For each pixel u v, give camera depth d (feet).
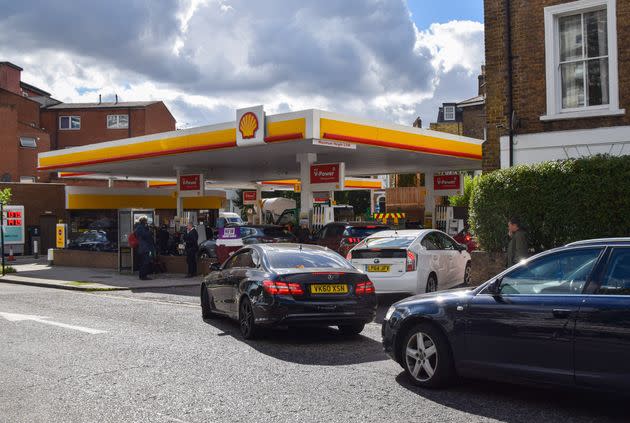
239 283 32.37
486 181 42.24
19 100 170.50
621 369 16.75
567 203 38.06
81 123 187.42
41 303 46.83
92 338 31.22
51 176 162.20
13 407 19.36
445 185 108.58
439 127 177.17
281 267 31.14
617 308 17.02
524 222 40.04
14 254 114.62
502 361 19.33
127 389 21.47
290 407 19.26
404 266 41.34
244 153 81.10
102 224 120.67
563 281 18.65
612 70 41.63
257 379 22.85
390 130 73.05
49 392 21.08
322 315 29.53
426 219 110.01
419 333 21.66
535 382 18.57
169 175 123.65
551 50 44.21
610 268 17.85
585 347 17.43
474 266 42.57
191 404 19.65
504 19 46.37
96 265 83.51
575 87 43.88
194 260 67.82
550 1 44.34
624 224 36.27
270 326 29.66
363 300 30.55
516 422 17.67
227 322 37.01
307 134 62.64
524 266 19.67
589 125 42.68
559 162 39.01
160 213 133.18
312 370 24.32
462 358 20.38
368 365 25.26
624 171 36.32
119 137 186.50
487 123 47.85
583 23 43.55
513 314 19.07
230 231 67.56
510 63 46.01
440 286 44.55
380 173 122.01
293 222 102.06
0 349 28.35
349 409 19.03
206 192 138.00
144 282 62.64
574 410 18.79
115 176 125.70
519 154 45.42
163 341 30.53
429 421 17.81
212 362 25.77
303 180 80.23
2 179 149.28
